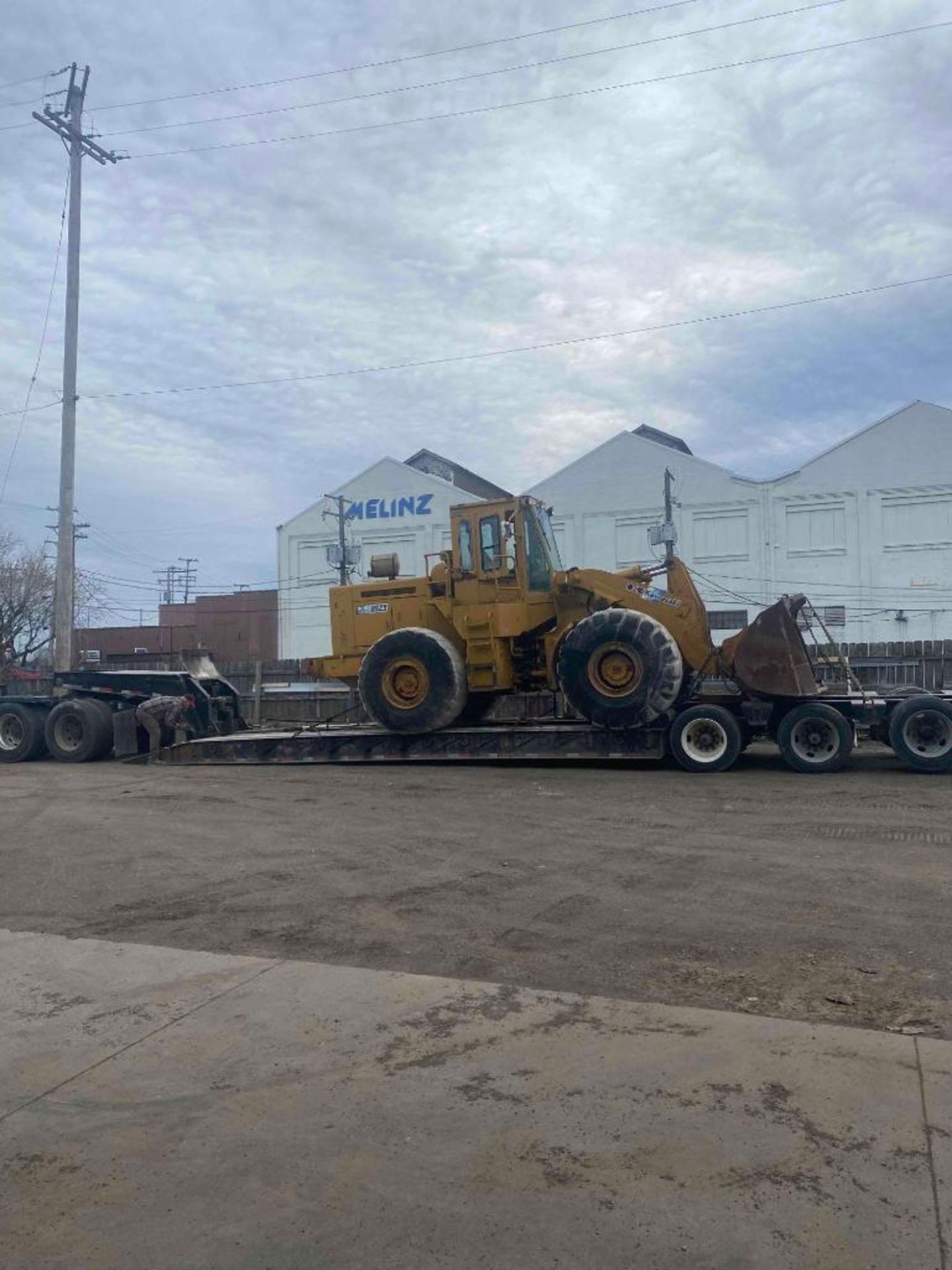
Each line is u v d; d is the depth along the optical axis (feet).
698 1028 16.94
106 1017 18.47
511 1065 15.79
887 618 145.38
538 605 51.72
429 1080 15.38
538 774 48.98
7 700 63.21
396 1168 13.05
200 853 32.37
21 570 173.17
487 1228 11.76
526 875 28.12
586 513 159.33
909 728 46.83
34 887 28.63
